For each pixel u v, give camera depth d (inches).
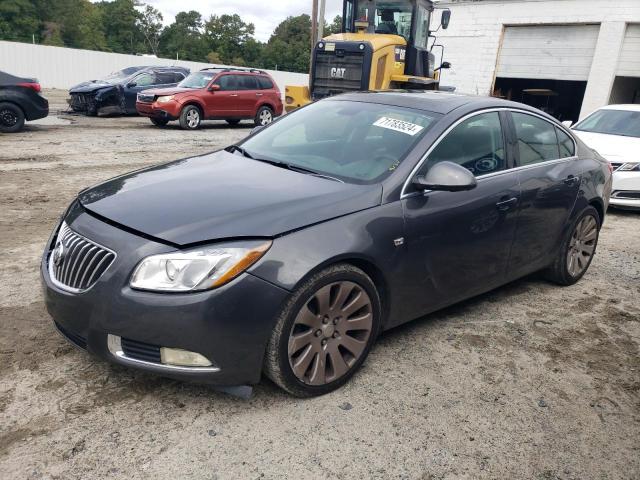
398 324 133.6
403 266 125.6
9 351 124.7
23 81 490.0
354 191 122.0
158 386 115.6
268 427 105.3
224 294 99.3
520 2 747.4
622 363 141.0
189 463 94.7
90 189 131.6
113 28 3809.1
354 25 492.4
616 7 677.9
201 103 615.5
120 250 102.7
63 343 129.3
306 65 3853.3
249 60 3919.8
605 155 311.7
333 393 118.1
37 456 93.9
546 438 109.0
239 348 102.0
